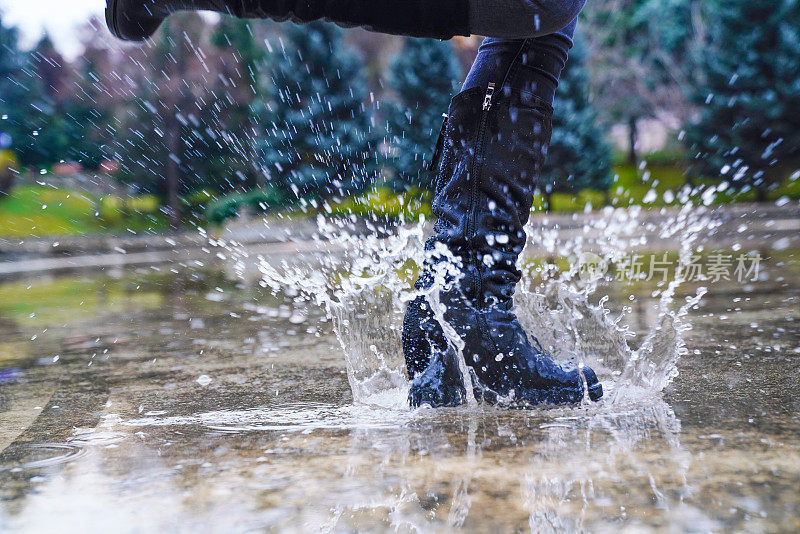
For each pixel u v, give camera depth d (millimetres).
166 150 18094
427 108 14180
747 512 838
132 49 18016
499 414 1388
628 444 1134
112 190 18531
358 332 2090
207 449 1193
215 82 17766
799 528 791
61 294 4992
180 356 2285
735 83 14250
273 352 2281
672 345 1984
